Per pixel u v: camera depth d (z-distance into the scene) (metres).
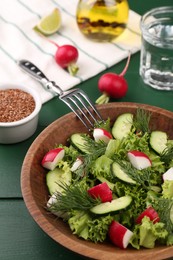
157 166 0.88
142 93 1.11
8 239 0.86
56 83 1.11
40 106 1.00
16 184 0.94
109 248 0.78
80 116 0.94
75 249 0.74
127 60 1.18
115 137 0.93
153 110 0.94
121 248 0.79
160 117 0.94
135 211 0.82
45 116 1.06
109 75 1.08
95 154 0.88
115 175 0.84
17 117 0.99
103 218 0.80
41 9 1.30
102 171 0.86
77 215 0.80
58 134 0.92
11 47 1.19
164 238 0.79
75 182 0.85
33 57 1.17
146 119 0.93
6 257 0.83
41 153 0.89
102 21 1.18
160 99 1.10
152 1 1.33
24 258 0.83
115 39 1.22
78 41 1.21
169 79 1.11
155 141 0.91
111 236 0.79
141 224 0.79
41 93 1.09
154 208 0.81
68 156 0.90
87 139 0.91
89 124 0.95
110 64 1.16
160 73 1.11
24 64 1.13
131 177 0.84
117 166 0.86
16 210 0.90
